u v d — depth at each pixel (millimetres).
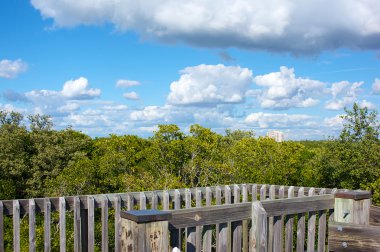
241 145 15031
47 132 31812
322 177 12742
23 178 28938
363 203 4633
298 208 4426
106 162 18516
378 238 3973
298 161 14992
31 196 27656
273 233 4344
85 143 30594
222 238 3805
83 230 5062
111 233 11430
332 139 12273
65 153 29812
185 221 3467
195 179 15438
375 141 11797
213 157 14922
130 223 3115
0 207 4496
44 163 28438
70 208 4973
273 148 14734
